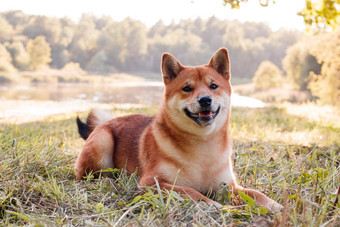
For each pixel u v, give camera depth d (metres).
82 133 5.50
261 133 7.36
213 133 3.85
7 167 3.96
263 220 2.81
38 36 58.78
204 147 3.84
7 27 56.72
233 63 76.50
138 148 4.33
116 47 78.69
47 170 4.22
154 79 65.62
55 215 3.08
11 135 5.89
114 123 4.89
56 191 3.43
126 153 4.46
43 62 58.03
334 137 6.93
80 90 33.28
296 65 37.44
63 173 4.46
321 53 22.97
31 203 3.29
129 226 2.79
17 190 3.46
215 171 3.88
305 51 35.53
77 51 73.75
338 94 20.27
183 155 3.81
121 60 78.31
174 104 3.91
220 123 3.93
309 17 6.93
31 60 56.00
